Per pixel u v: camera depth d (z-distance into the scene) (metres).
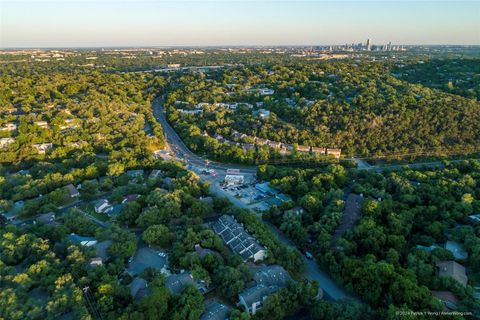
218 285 123.12
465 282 120.12
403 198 173.62
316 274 134.62
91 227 151.62
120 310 108.38
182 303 109.50
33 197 181.62
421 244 144.12
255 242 142.50
